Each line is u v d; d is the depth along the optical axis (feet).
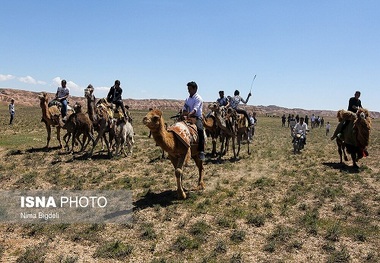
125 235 24.47
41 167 44.39
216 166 48.06
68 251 21.88
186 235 24.48
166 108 560.61
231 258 20.94
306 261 20.86
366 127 45.34
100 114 49.90
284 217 28.27
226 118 49.62
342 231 25.26
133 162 49.34
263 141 90.58
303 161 54.60
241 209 29.81
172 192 34.81
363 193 35.09
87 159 49.49
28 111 249.75
